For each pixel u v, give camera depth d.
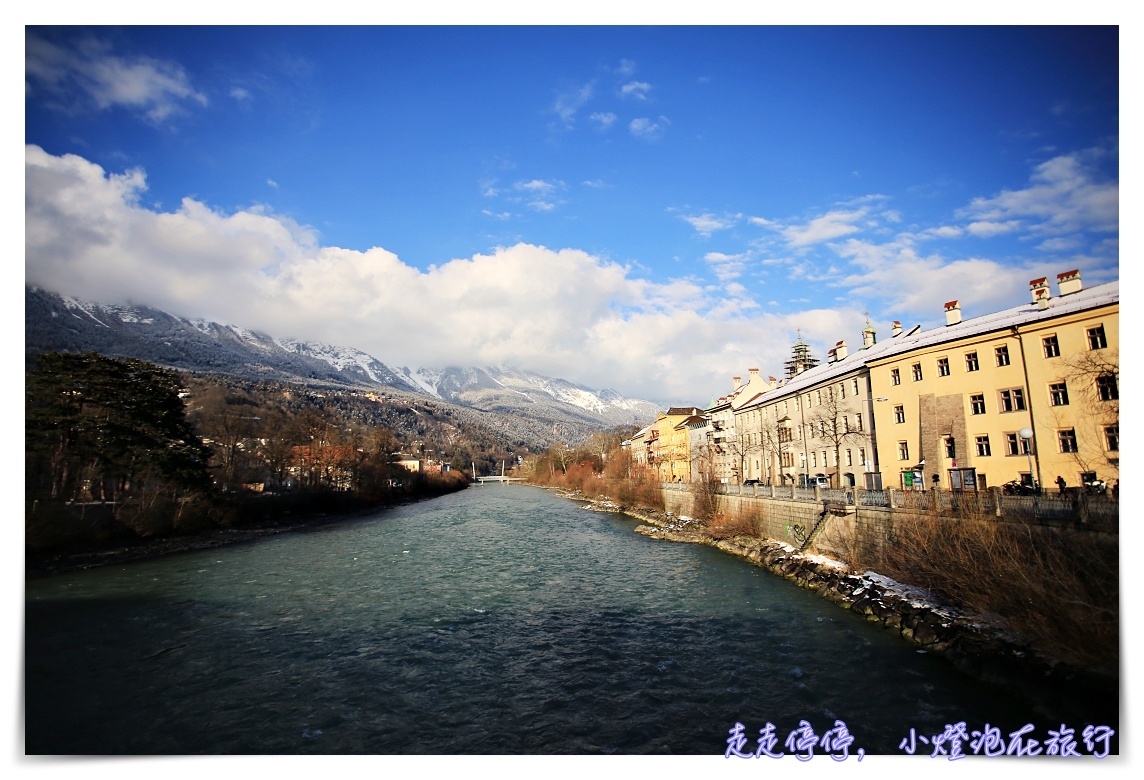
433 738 16.58
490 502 122.12
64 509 48.94
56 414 49.88
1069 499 21.03
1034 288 38.00
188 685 20.44
